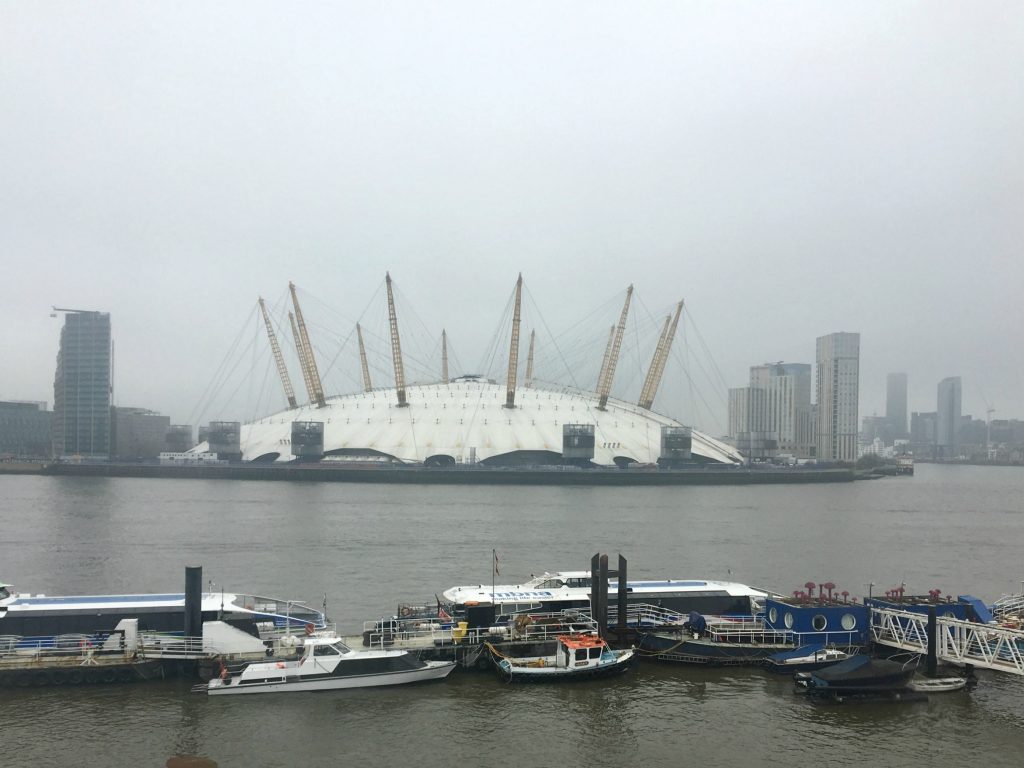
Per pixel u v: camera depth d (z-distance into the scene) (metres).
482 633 61.59
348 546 124.06
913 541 141.62
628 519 172.75
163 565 105.19
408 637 61.84
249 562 108.00
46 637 57.81
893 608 64.31
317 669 55.25
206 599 62.72
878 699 54.84
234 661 57.09
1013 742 48.94
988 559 121.19
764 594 72.19
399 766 45.12
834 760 46.50
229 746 47.00
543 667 58.34
